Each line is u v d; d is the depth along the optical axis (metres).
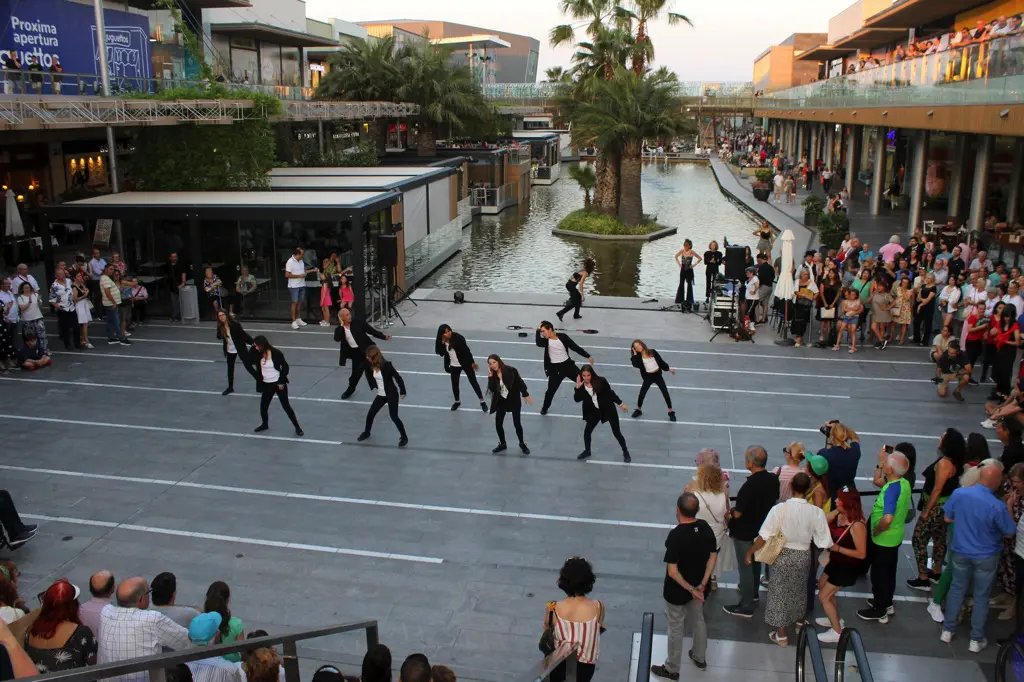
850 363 17.41
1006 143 32.50
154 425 13.98
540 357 17.92
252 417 14.37
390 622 8.59
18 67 23.92
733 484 11.78
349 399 15.30
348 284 19.59
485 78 85.50
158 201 21.00
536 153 63.91
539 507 11.15
